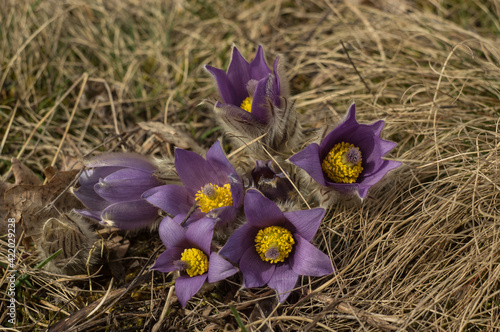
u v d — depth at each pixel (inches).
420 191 22.6
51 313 22.1
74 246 22.0
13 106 26.1
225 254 20.7
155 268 21.0
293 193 22.0
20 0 27.9
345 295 21.3
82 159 22.5
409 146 23.9
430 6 27.9
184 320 21.7
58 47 27.7
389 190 22.7
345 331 21.3
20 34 27.4
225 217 21.4
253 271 21.0
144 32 28.5
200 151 24.5
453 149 23.4
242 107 22.8
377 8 27.9
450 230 21.9
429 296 21.0
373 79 25.8
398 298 21.5
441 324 20.9
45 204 22.8
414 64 26.0
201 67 27.4
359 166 21.7
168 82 27.1
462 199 22.1
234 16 28.6
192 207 21.3
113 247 22.9
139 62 27.6
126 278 22.6
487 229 21.6
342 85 26.0
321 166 21.7
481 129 23.0
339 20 27.7
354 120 21.3
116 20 28.5
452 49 24.8
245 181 21.8
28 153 25.2
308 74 26.7
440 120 23.9
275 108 22.1
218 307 21.8
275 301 21.6
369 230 22.2
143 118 26.3
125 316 21.7
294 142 23.1
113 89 26.9
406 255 21.9
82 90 25.8
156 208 22.3
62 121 26.0
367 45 26.7
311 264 20.7
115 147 24.3
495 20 26.8
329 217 22.8
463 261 21.5
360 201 22.0
